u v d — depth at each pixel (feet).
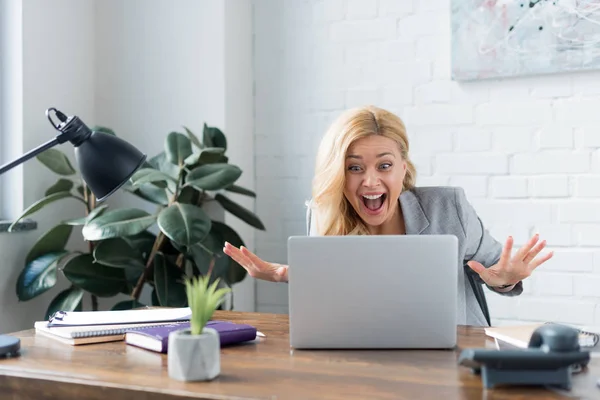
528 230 9.37
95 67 10.76
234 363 4.62
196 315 4.25
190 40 10.28
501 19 9.27
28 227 9.07
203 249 9.07
